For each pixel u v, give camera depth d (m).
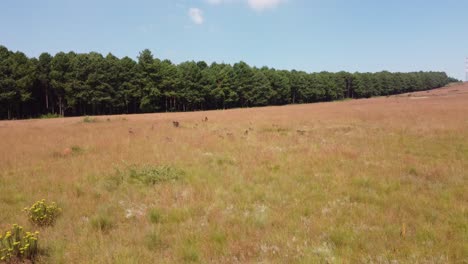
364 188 8.34
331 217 6.36
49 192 8.47
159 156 12.92
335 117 31.19
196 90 77.44
